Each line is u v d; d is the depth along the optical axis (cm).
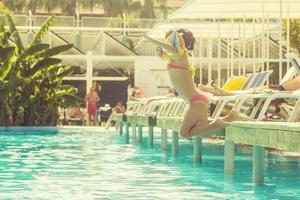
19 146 1805
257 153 971
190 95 966
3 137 2239
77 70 3803
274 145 814
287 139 771
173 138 1489
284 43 3459
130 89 3353
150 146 1798
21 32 3712
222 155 1484
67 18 3966
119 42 3841
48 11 8275
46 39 3719
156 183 987
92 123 3338
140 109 2270
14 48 2825
